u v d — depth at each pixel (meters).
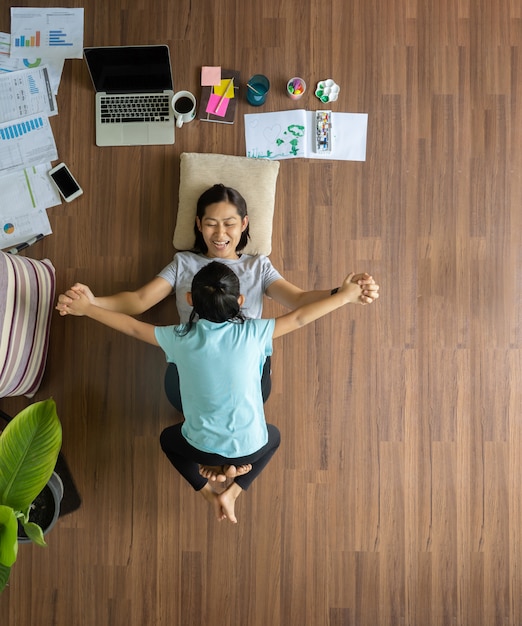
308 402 2.33
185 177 2.24
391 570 2.29
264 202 2.24
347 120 2.38
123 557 2.30
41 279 2.14
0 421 2.32
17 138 2.36
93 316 1.84
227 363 1.71
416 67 2.40
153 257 2.36
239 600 2.29
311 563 2.29
